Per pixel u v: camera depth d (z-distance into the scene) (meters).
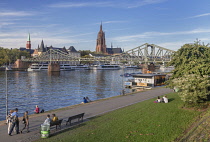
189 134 18.91
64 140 19.70
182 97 30.73
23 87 86.75
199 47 37.47
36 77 133.62
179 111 28.20
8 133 21.88
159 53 193.00
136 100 41.59
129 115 27.53
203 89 29.48
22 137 21.17
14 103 55.97
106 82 106.50
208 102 31.47
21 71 197.25
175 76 37.91
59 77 135.12
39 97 64.75
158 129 21.41
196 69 33.09
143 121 24.44
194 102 30.12
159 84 80.31
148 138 19.22
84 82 106.62
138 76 81.25
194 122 23.02
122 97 45.78
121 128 22.33
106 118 26.94
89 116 29.08
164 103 34.00
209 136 17.69
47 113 31.67
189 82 29.62
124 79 122.31
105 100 42.34
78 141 19.28
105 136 20.25
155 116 26.22
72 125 24.73
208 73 33.00
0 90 78.38
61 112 32.06
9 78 123.88
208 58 35.88
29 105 53.69
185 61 37.22
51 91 76.69
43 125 20.84
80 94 70.44
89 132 21.58
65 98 63.22
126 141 18.86
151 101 37.41
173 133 20.09
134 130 21.56
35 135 21.72
